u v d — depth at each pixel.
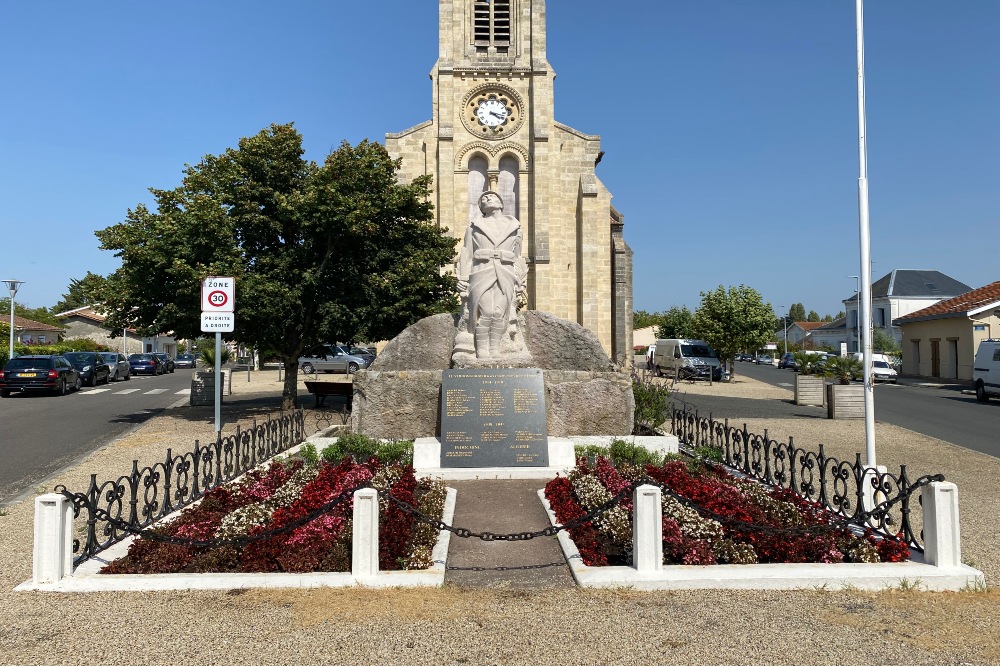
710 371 36.94
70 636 5.11
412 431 12.14
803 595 5.88
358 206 17.77
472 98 33.59
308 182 18.80
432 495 8.47
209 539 6.62
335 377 41.16
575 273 33.88
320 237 18.58
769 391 31.12
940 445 14.72
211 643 4.98
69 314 67.25
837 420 19.34
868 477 8.20
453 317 12.75
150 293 17.61
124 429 17.58
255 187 18.64
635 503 6.25
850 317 65.12
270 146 18.72
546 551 7.06
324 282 18.73
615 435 12.07
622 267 36.28
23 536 7.88
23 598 5.82
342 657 4.78
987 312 35.25
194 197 17.75
